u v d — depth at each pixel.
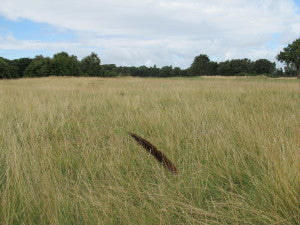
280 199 2.81
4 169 4.09
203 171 3.88
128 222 2.80
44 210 2.92
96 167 4.09
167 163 3.92
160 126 6.01
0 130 5.73
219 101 9.52
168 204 3.03
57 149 4.73
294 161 3.39
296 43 67.88
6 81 34.16
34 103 9.21
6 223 2.76
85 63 96.62
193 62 138.38
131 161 4.30
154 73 125.62
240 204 2.91
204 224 2.77
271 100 9.55
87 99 10.77
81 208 3.01
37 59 107.06
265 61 130.88
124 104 9.35
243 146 4.52
